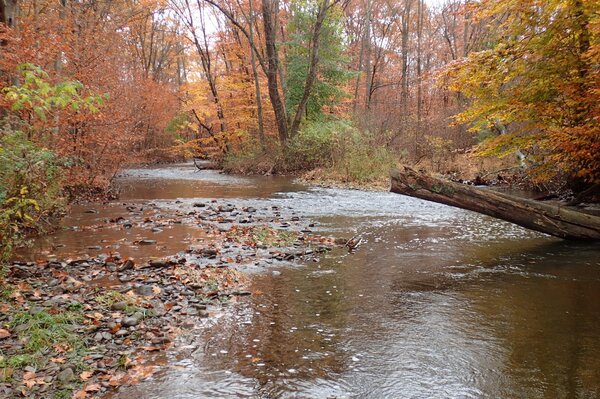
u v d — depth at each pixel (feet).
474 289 17.81
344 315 15.16
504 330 13.87
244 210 38.17
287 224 31.76
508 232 29.19
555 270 20.34
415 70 142.20
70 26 44.06
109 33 56.85
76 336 12.74
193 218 34.53
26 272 18.66
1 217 18.13
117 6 92.22
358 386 10.64
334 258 22.77
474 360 11.93
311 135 72.84
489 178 59.21
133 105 69.46
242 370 11.37
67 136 39.11
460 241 26.55
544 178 36.76
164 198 47.47
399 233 28.94
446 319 14.76
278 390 10.43
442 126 79.30
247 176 76.18
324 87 84.74
